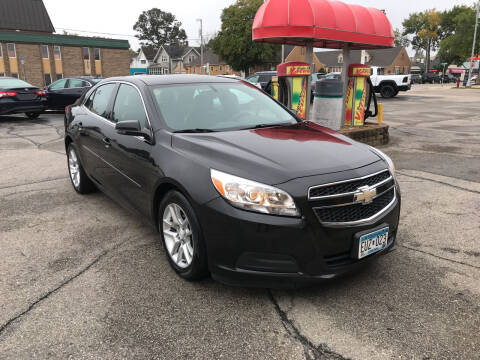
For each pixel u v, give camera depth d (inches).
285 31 299.4
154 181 124.8
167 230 125.2
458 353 89.3
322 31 301.1
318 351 90.5
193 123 137.2
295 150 116.0
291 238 98.0
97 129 169.2
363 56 1726.1
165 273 125.3
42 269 128.9
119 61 2003.0
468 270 126.0
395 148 332.5
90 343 93.7
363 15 330.0
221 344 93.0
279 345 92.6
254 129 137.9
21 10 2092.8
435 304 107.7
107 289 116.5
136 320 102.0
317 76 934.4
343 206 103.7
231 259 102.3
